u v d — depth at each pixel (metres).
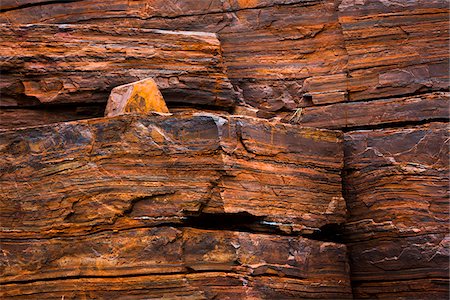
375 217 7.40
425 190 7.28
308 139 7.12
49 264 6.62
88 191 6.61
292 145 7.02
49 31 7.46
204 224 6.73
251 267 6.54
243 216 6.72
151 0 8.10
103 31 7.51
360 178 7.51
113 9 8.08
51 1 8.10
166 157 6.59
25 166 6.78
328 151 7.23
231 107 7.78
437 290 7.11
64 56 7.44
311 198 7.07
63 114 7.57
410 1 7.62
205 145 6.57
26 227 6.71
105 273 6.52
